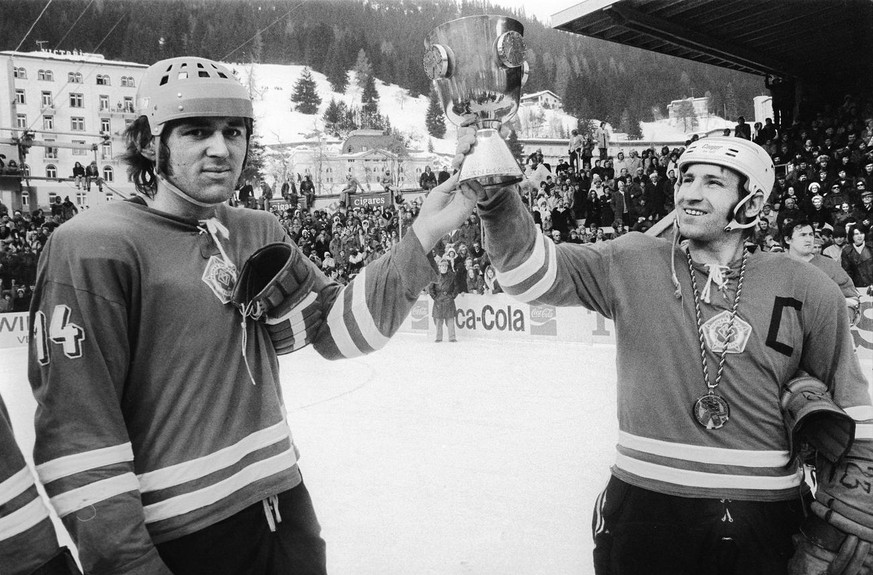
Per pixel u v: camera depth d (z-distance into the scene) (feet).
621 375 5.48
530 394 21.52
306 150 202.49
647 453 5.20
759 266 5.27
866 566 4.68
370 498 11.67
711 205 5.12
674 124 141.69
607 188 47.85
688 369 5.13
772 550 4.96
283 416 5.01
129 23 265.34
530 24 223.71
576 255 5.68
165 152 4.55
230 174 4.69
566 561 8.86
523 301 5.70
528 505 11.04
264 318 4.95
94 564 3.85
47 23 246.47
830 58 51.39
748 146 5.12
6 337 47.37
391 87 299.99
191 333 4.43
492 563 8.89
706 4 39.06
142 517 4.01
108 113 167.53
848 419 4.69
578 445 14.85
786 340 5.05
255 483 4.60
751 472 4.99
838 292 5.19
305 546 4.85
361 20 322.96
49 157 160.25
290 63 305.53
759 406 5.01
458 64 4.94
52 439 3.98
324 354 5.34
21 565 3.66
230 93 4.55
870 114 44.91
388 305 4.99
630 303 5.38
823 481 5.01
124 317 4.24
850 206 34.60
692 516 5.00
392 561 9.06
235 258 4.85
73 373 4.01
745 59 48.52
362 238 66.44
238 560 4.45
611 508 5.43
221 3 301.02
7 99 159.84
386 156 181.78
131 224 4.39
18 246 59.98
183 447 4.34
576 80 176.35
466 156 4.96
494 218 5.29
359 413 19.39
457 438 15.85
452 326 40.47
